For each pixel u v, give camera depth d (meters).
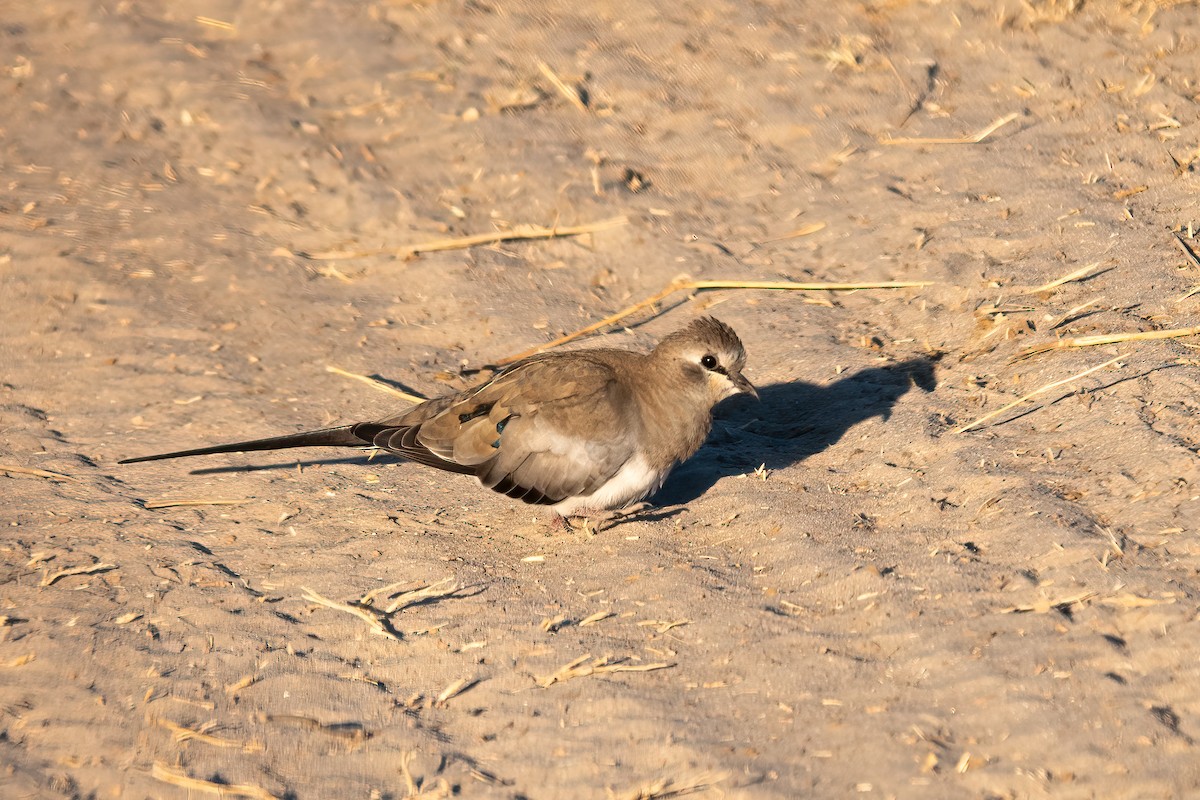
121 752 8.89
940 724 8.33
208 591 10.56
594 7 19.91
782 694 8.83
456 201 16.69
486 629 9.91
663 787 8.15
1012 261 14.26
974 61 18.00
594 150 17.30
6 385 13.82
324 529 11.48
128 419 13.30
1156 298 12.91
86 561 10.98
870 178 16.27
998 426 11.69
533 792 8.30
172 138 17.97
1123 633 8.79
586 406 11.05
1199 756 7.82
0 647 9.89
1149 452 10.67
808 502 11.17
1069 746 8.00
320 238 16.28
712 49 18.75
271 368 14.09
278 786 8.54
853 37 18.58
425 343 14.52
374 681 9.48
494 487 11.27
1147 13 18.19
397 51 19.25
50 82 19.00
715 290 15.05
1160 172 15.37
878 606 9.53
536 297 15.20
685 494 11.78
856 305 14.39
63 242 15.98
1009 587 9.45
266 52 19.45
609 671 9.27
